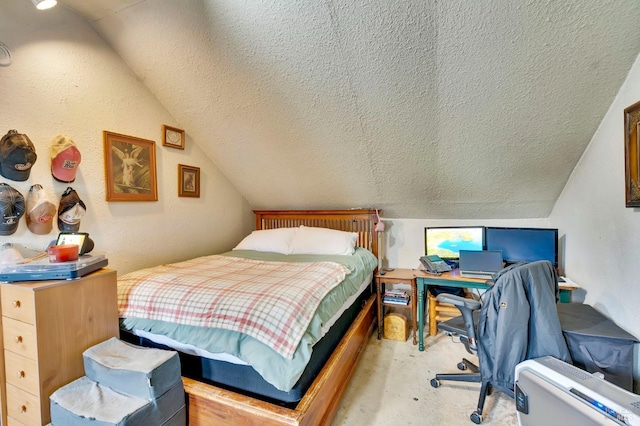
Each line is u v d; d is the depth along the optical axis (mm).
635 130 1458
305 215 3389
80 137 1880
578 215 2188
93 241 1851
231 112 2363
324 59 1794
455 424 1620
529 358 1501
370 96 1956
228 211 3229
